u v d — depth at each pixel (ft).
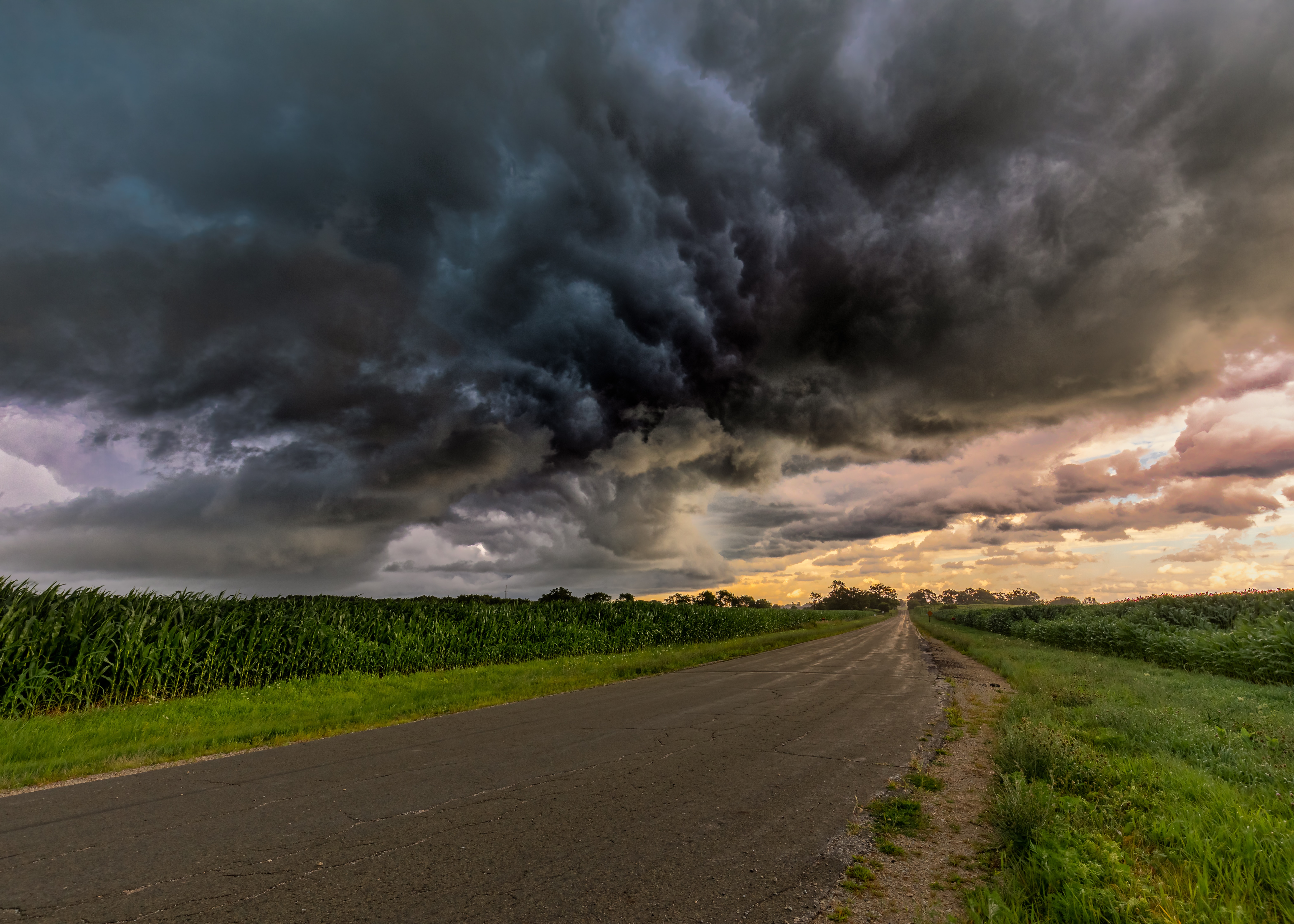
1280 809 14.53
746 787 18.34
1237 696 31.63
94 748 25.45
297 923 10.19
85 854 13.41
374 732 27.68
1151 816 14.35
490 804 16.83
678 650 82.64
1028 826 13.10
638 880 11.94
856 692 39.86
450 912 10.60
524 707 34.58
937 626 178.19
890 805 16.53
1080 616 89.30
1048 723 24.13
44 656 35.01
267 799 17.46
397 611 69.05
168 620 41.42
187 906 10.87
